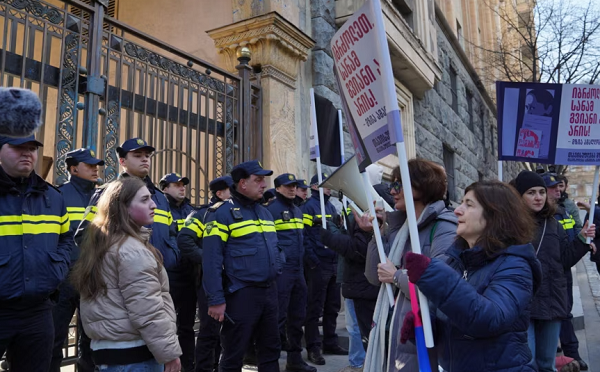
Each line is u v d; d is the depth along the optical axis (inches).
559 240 140.7
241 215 144.9
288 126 284.7
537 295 133.3
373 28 86.7
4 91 102.7
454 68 625.6
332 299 223.8
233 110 249.3
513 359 69.9
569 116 157.2
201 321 171.9
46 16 162.2
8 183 104.0
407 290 88.6
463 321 66.1
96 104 173.0
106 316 91.1
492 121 888.3
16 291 101.1
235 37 279.6
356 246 142.4
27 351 105.0
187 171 219.6
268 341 144.9
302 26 309.6
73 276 95.0
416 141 464.4
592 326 240.4
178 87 218.4
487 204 75.2
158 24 326.3
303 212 221.3
